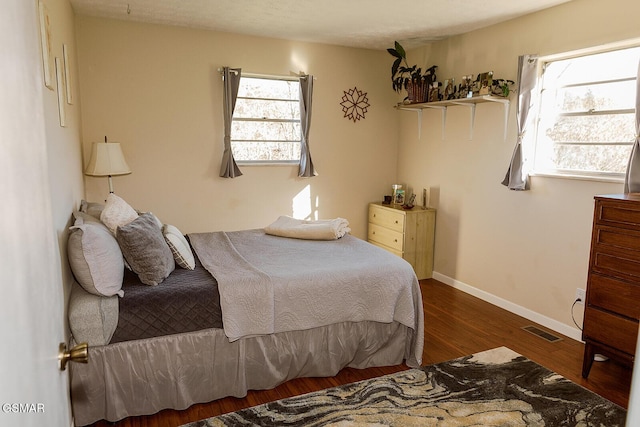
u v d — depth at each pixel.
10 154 0.64
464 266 4.36
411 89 4.50
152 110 4.17
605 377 2.73
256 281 2.48
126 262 2.49
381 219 4.96
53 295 0.95
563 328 3.38
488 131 3.97
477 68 4.07
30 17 0.85
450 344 3.18
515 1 3.23
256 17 3.78
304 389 2.58
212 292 2.39
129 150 4.14
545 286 3.52
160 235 2.58
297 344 2.61
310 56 4.70
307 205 4.95
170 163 4.30
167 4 3.47
